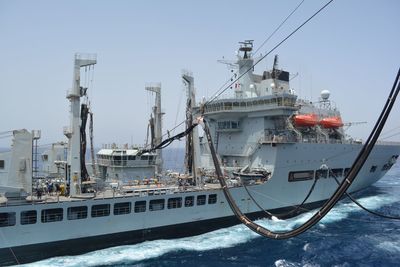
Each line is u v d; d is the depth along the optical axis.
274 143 38.53
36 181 31.59
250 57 46.75
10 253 25.34
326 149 43.91
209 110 44.50
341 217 40.94
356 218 40.50
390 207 46.56
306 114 45.19
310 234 34.00
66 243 27.33
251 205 37.31
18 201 26.06
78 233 27.75
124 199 29.42
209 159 47.31
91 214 28.22
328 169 43.88
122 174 36.19
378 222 38.66
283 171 39.47
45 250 26.56
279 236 19.34
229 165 44.44
